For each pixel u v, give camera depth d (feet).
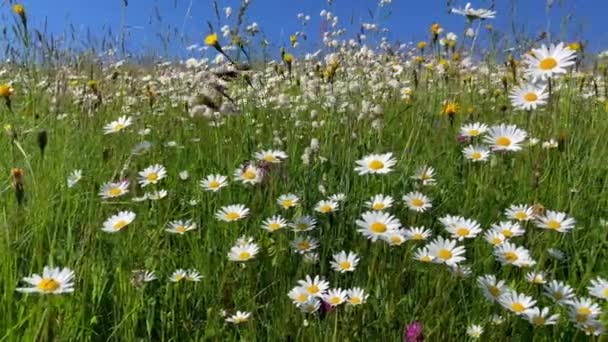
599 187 2.93
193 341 1.85
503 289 1.67
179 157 3.13
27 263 2.04
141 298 1.85
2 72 4.81
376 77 5.04
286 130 3.63
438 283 1.80
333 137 3.28
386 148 3.17
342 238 2.22
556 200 2.58
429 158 3.05
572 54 1.78
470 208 2.50
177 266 2.20
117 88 4.99
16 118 3.38
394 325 1.80
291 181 2.64
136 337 1.82
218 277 2.06
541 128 3.03
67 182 2.57
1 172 2.73
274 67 5.05
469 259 2.20
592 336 1.63
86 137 3.33
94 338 1.81
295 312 1.80
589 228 2.46
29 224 2.21
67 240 2.09
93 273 1.96
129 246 2.05
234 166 2.91
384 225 1.86
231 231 2.30
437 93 4.25
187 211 2.67
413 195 2.17
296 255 2.11
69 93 4.11
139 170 3.02
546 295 1.72
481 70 4.83
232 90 4.59
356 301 1.71
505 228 1.98
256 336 1.80
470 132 2.48
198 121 3.84
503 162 2.86
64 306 1.78
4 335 1.61
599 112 3.96
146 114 4.17
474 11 3.13
